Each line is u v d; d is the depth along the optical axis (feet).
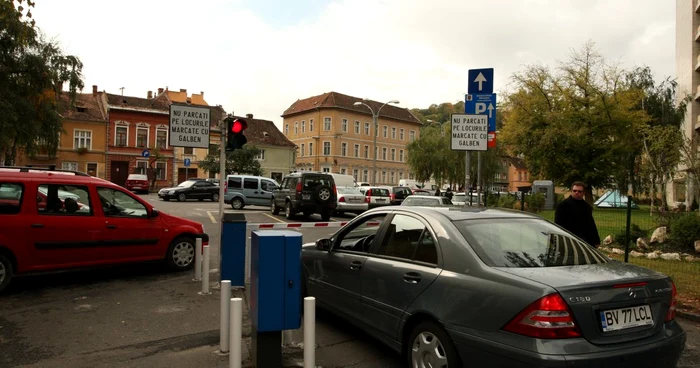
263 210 83.30
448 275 12.00
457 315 11.33
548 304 9.91
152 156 162.81
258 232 13.12
